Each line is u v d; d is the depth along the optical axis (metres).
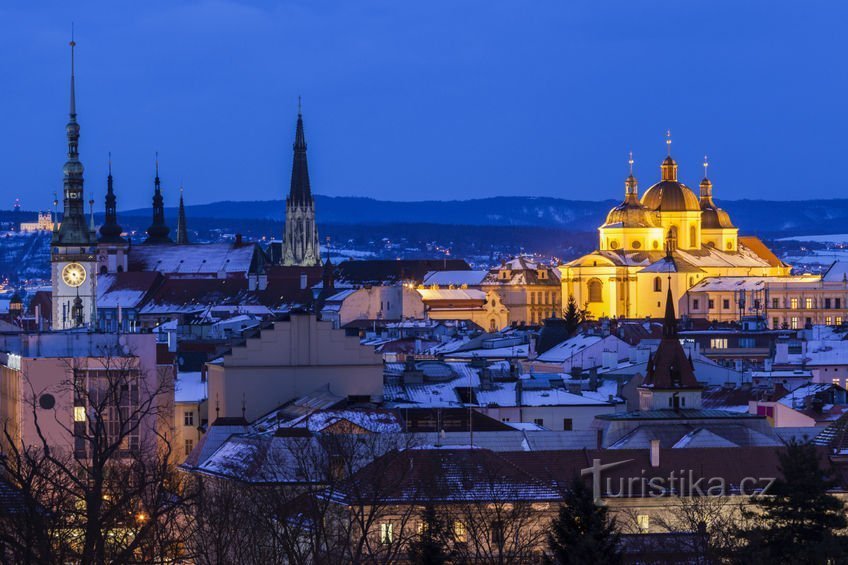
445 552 197.50
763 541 197.25
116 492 185.00
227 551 190.12
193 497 179.88
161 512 162.88
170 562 169.75
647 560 198.38
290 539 190.88
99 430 171.75
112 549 168.88
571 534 192.62
